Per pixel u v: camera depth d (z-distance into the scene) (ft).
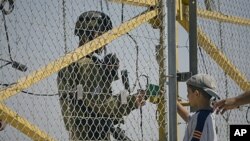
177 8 25.02
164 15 22.81
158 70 22.63
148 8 23.35
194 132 20.54
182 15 25.44
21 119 20.20
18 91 20.25
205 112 20.81
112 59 22.63
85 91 21.98
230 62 28.22
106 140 22.35
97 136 22.21
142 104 22.53
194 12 23.35
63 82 21.58
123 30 22.94
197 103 21.33
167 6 22.86
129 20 23.11
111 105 22.25
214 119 20.86
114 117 22.43
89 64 22.18
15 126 20.12
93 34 22.53
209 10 27.53
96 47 22.29
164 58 22.52
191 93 21.59
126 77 22.49
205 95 21.15
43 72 20.75
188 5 25.22
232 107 20.76
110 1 22.77
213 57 27.53
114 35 22.76
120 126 22.43
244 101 20.63
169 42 22.59
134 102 22.43
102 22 22.57
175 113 22.25
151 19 23.18
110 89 22.47
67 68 21.74
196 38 23.18
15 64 20.18
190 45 23.26
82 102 21.93
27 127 20.25
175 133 22.21
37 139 20.43
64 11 21.25
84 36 22.29
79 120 21.84
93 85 22.15
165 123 22.25
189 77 22.86
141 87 22.62
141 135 22.49
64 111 21.56
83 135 22.02
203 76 21.56
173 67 22.45
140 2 23.18
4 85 20.10
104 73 22.47
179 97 24.59
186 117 22.81
